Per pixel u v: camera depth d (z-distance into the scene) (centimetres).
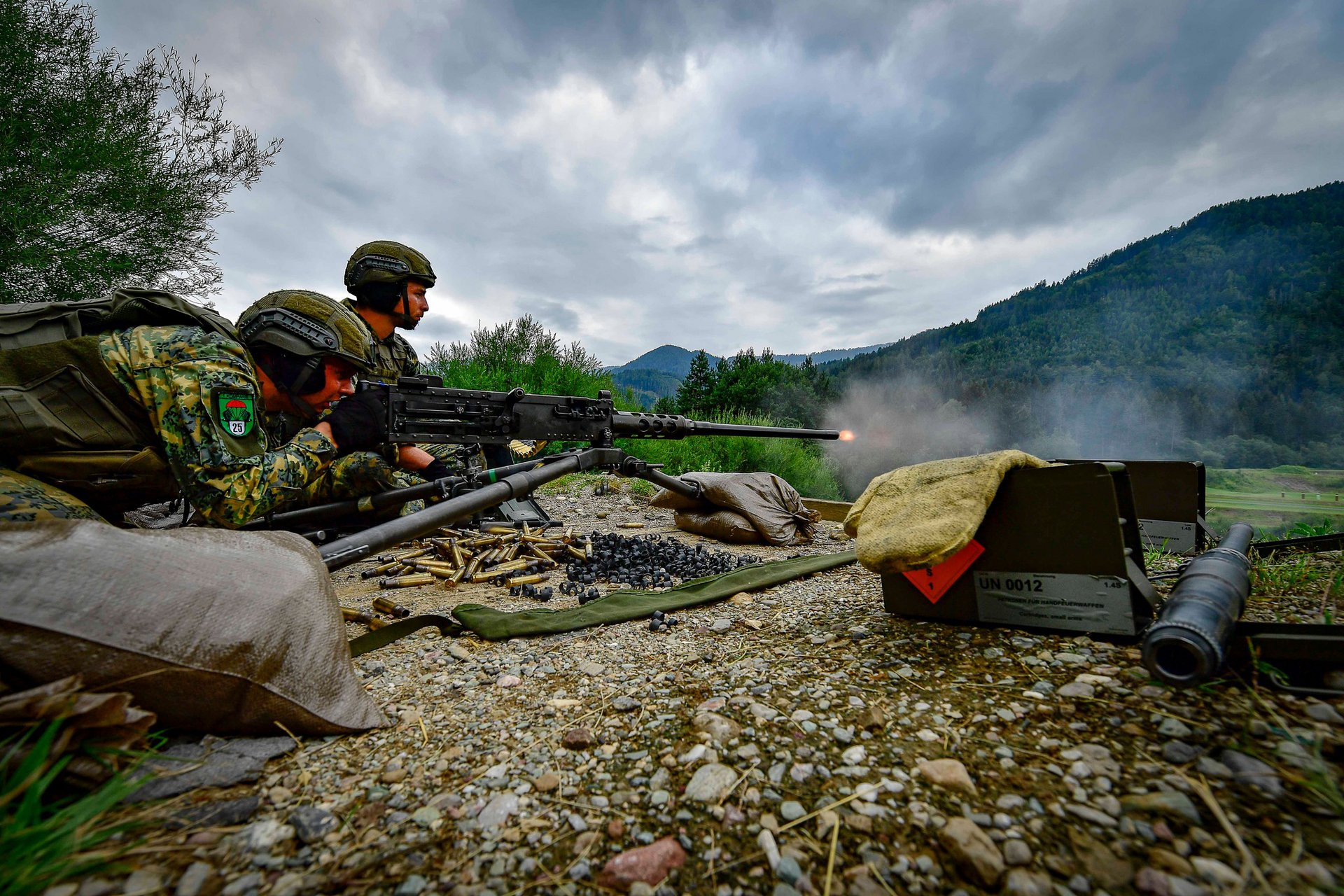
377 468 386
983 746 142
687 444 979
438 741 167
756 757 147
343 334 280
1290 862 97
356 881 110
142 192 698
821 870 109
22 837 99
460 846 121
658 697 191
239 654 147
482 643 264
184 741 150
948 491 206
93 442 203
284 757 154
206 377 215
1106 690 158
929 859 109
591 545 470
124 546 146
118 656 132
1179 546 363
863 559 201
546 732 171
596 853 118
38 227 623
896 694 174
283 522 291
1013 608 215
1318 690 141
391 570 401
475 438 305
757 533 529
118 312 218
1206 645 135
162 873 108
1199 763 124
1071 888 99
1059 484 201
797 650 223
